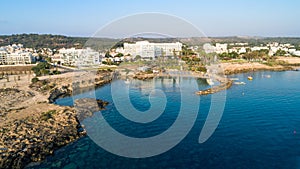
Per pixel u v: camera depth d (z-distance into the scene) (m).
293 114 63.50
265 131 51.91
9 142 45.59
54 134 50.44
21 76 138.50
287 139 47.91
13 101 79.88
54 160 42.03
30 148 44.03
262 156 41.50
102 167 39.59
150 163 40.16
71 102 82.50
